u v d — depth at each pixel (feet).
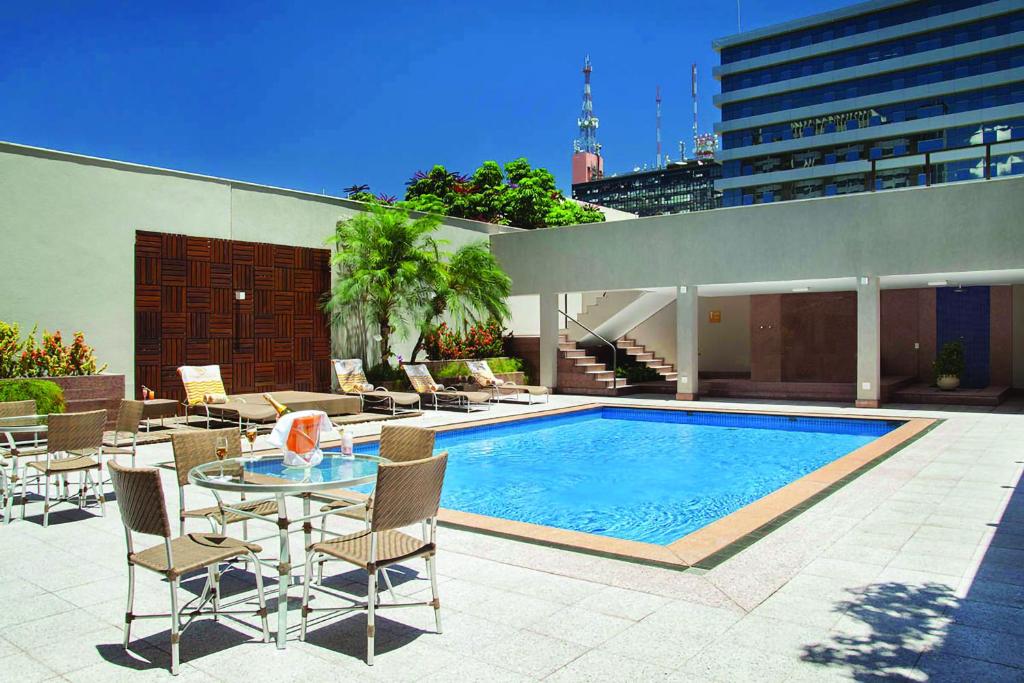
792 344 52.01
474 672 8.98
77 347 31.19
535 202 88.99
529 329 60.59
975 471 21.74
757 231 42.86
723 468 27.78
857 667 8.96
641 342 62.75
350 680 8.81
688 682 8.62
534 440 34.63
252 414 30.37
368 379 43.27
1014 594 11.47
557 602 11.37
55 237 31.89
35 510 18.12
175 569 9.28
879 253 39.27
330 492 18.95
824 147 222.07
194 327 36.24
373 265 43.21
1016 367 47.67
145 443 28.37
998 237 36.14
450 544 14.78
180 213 36.50
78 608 11.37
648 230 46.73
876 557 13.47
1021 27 193.47
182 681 8.84
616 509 21.40
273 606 11.43
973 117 198.29
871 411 38.37
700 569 12.88
